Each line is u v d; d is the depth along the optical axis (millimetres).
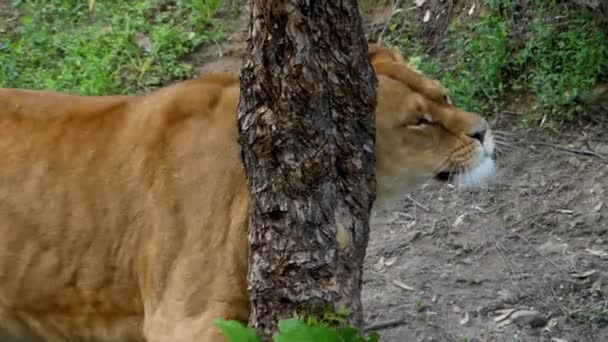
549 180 13203
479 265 12172
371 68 7812
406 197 13328
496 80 14477
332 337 7117
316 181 7707
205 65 16094
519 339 11047
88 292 8805
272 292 7988
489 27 14891
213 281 8555
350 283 7988
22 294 8859
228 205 8500
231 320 7773
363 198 7934
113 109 8922
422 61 15352
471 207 13047
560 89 14047
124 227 8648
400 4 16203
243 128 7758
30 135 8820
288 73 7453
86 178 8695
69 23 17172
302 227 7793
